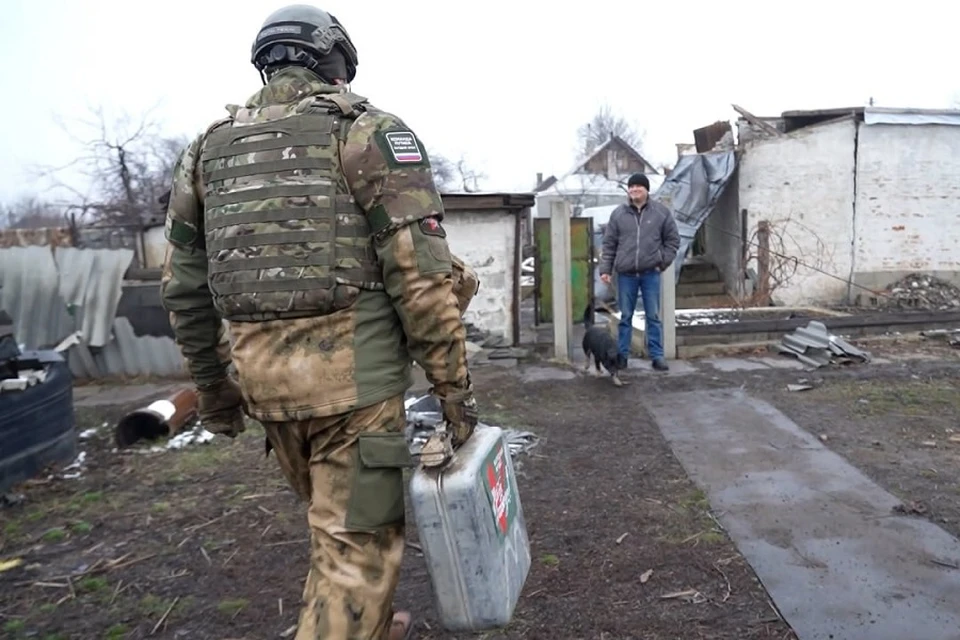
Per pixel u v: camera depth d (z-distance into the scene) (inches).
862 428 200.4
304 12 73.8
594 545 134.0
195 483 178.9
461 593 68.1
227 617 115.0
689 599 113.7
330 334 66.7
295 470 73.9
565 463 181.5
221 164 69.5
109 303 322.0
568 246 312.3
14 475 178.7
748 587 116.6
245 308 67.0
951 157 457.4
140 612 117.6
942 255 463.8
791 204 472.1
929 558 123.4
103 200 641.0
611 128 1756.9
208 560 135.4
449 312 67.4
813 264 471.5
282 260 65.7
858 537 132.6
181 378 321.4
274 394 67.5
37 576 132.1
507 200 331.9
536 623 108.5
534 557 129.6
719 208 536.1
